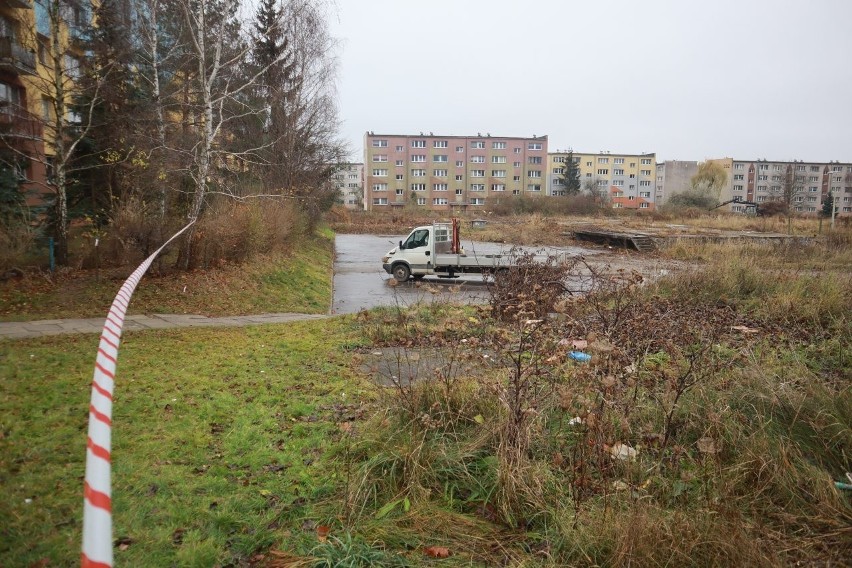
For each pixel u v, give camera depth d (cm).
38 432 455
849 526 354
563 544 326
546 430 455
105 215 1709
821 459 442
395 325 993
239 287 1434
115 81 1709
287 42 2462
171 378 646
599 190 10050
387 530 338
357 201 10581
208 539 316
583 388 491
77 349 796
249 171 2269
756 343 809
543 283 975
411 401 495
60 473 380
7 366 670
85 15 1769
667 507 372
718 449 426
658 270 1656
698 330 818
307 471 412
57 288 1259
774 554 312
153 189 1681
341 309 1506
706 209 7519
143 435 465
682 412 500
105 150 1620
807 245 2534
